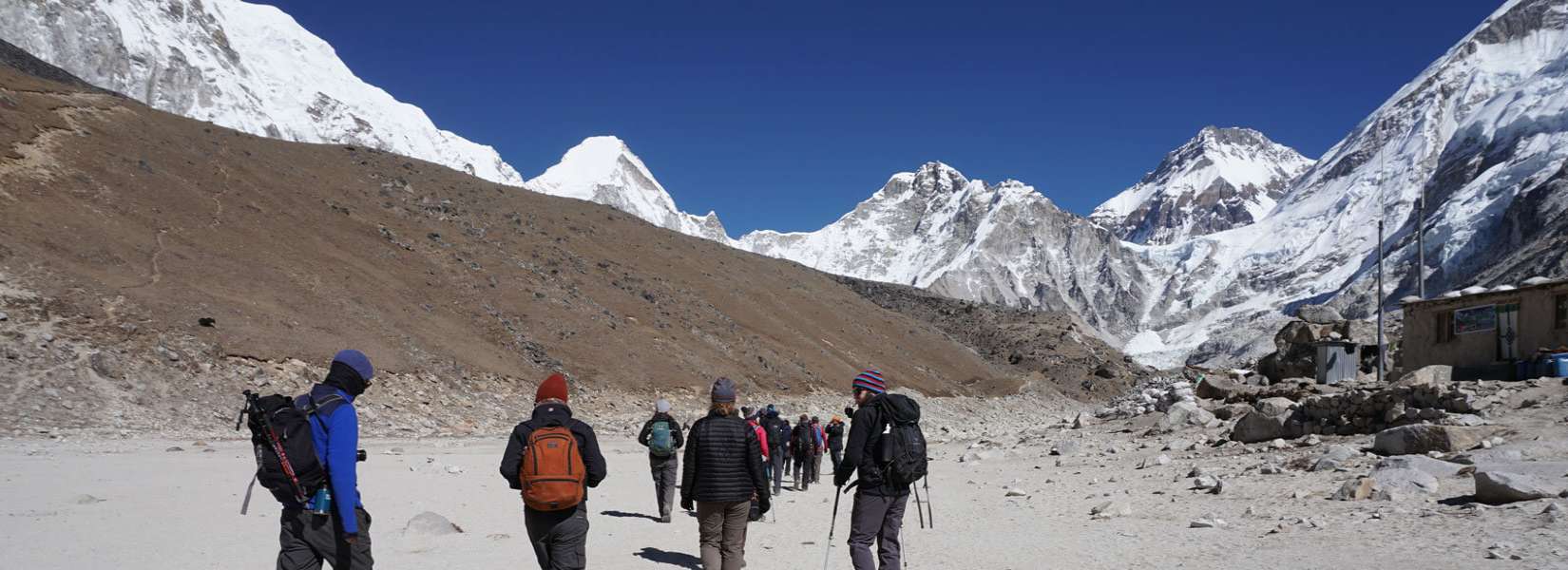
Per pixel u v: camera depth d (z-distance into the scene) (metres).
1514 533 8.84
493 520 12.70
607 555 10.43
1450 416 18.69
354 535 5.52
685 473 8.62
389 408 34.94
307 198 56.91
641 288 69.88
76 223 37.56
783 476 24.48
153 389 29.55
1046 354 119.31
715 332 68.00
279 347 35.22
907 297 145.88
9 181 38.19
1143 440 27.47
